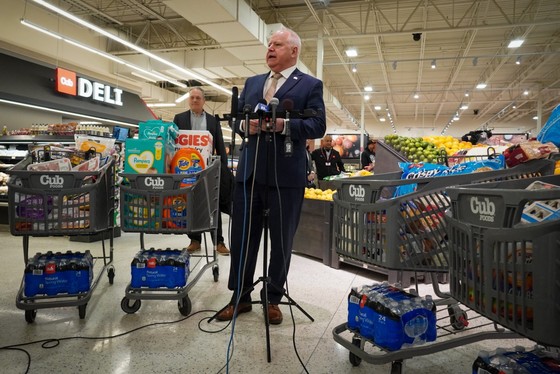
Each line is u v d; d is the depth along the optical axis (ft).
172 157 7.82
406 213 5.18
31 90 33.99
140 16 36.24
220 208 12.30
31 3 32.94
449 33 38.09
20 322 7.00
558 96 58.54
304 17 34.91
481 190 3.71
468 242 3.90
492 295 3.57
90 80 39.83
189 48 37.60
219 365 5.58
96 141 8.53
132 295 7.23
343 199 5.82
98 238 14.97
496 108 73.36
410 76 53.93
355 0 31.55
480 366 4.33
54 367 5.44
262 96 7.54
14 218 6.70
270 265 7.43
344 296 8.76
